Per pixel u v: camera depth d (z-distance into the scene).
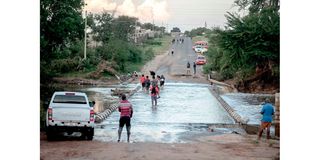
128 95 41.06
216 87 53.06
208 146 17.09
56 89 37.22
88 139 18.17
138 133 20.95
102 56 75.00
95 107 31.28
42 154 14.23
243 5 55.72
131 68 78.88
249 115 28.81
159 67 83.69
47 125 17.66
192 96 42.28
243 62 47.66
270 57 46.09
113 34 91.38
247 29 45.75
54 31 39.75
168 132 21.50
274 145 17.64
